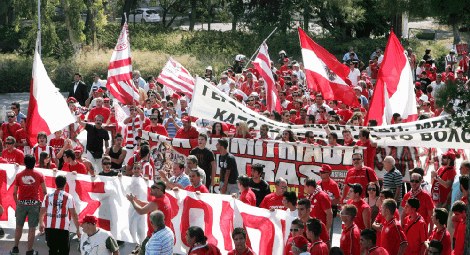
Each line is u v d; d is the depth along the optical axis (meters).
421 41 98.00
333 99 42.91
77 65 75.50
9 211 31.58
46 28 79.88
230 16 111.88
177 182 30.27
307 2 91.19
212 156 33.56
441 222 24.50
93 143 39.00
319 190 27.19
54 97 34.47
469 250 24.70
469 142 34.47
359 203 26.86
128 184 30.36
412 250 25.23
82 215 30.45
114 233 30.39
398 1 35.62
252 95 45.47
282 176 35.44
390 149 35.41
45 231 28.88
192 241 23.17
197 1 114.31
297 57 86.94
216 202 28.11
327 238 24.48
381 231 25.20
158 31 98.88
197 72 74.12
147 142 35.56
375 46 88.75
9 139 34.03
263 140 35.47
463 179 27.59
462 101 25.77
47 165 33.16
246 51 88.25
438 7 27.83
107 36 91.75
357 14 90.31
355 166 30.83
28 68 74.75
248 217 27.02
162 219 24.33
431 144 34.84
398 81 38.97
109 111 43.28
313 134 35.81
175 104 46.81
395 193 30.88
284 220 26.52
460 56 73.44
